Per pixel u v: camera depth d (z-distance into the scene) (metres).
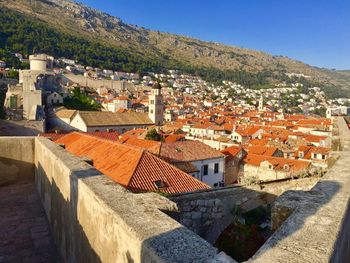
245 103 174.25
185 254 2.24
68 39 189.25
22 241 6.02
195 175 26.84
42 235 6.26
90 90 112.44
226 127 77.81
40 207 7.41
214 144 56.56
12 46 141.38
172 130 65.12
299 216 3.02
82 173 4.64
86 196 4.01
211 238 8.59
